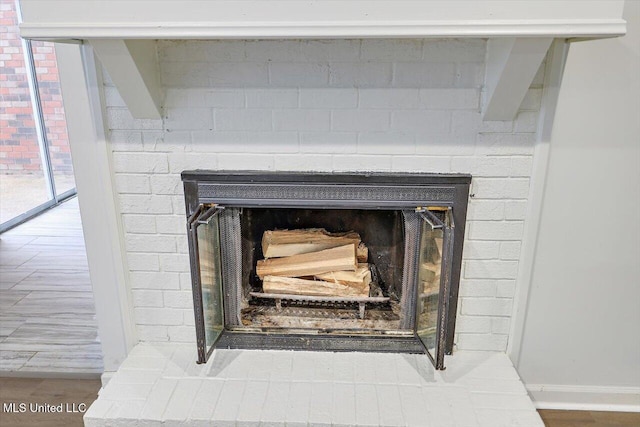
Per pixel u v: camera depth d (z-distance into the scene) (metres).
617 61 1.51
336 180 1.66
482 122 1.61
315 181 1.66
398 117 1.62
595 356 1.85
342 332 1.86
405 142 1.64
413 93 1.59
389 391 1.65
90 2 1.23
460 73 1.56
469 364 1.80
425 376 1.72
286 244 1.88
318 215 1.90
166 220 1.77
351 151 1.66
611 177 1.63
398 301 1.91
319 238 1.88
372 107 1.61
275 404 1.60
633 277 1.74
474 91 1.58
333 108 1.62
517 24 1.19
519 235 1.72
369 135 1.64
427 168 1.67
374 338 1.84
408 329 1.84
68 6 1.24
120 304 1.87
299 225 1.91
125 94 1.56
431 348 1.71
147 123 1.66
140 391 1.65
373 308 1.94
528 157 1.64
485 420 1.54
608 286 1.76
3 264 3.34
